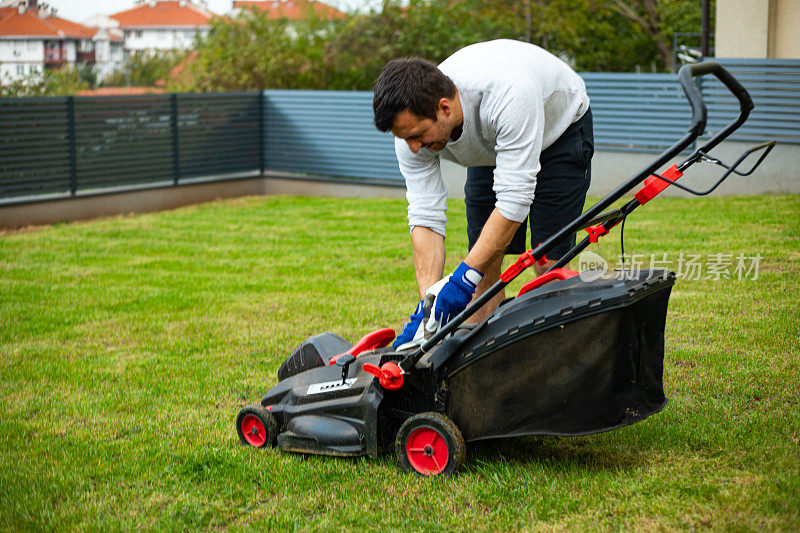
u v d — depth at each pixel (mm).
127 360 5047
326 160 13328
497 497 3020
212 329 5680
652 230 8219
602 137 11625
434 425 3197
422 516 2947
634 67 21062
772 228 8000
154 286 7082
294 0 18984
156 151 12398
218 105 13141
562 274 3221
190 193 12945
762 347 4586
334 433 3469
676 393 4000
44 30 25391
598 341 2957
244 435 3770
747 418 3633
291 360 3867
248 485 3293
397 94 3037
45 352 5250
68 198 11289
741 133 10570
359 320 5746
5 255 8672
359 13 17250
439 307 3236
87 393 4473
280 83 16438
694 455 3330
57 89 15648
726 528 2693
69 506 3158
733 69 10500
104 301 6547
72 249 8992
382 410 3430
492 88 3146
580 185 3652
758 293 5680
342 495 3152
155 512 3104
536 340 3033
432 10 17359
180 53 19500
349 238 9234
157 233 9969
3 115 10586
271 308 6195
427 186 3686
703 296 5691
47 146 11086
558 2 18453
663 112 11125
